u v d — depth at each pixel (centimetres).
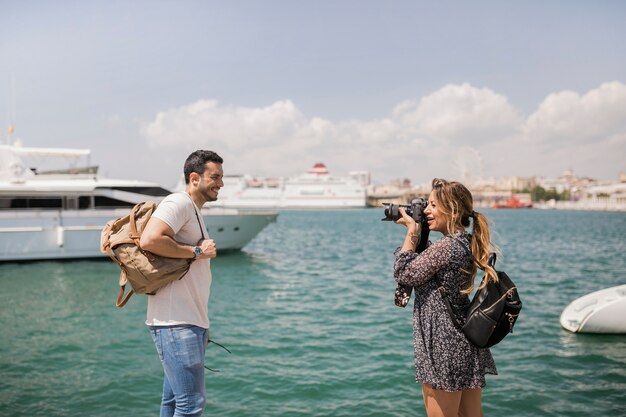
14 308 1171
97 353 762
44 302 1255
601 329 826
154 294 302
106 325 968
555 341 797
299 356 736
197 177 315
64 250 2048
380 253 2553
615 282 1505
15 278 1697
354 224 6431
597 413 519
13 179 2075
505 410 529
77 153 2364
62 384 621
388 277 1658
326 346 789
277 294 1333
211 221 2155
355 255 2452
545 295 1273
